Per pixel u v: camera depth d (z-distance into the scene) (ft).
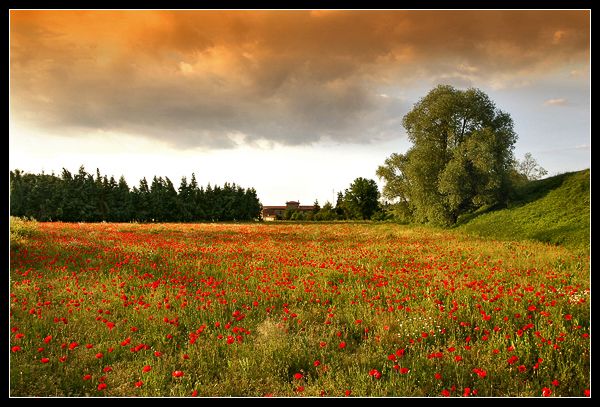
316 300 26.53
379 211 241.96
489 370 16.35
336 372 16.40
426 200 127.65
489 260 45.68
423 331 20.45
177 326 22.25
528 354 17.22
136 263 41.39
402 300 26.66
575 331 19.83
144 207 265.34
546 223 89.61
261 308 25.64
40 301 25.53
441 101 125.80
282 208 472.85
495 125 126.21
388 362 17.38
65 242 60.08
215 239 81.56
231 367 17.08
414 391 14.83
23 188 238.07
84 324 22.22
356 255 50.47
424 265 42.29
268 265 42.42
